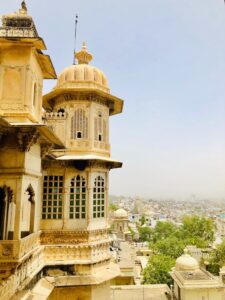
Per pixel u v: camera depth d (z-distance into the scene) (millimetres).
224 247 45500
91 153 18969
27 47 13680
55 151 18781
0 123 11086
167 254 51188
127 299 25172
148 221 145500
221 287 23453
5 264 10914
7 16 14180
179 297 24516
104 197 19594
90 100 19469
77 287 17281
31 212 13672
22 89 13383
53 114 19219
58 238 17859
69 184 18500
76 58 21859
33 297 12789
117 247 47625
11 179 11891
